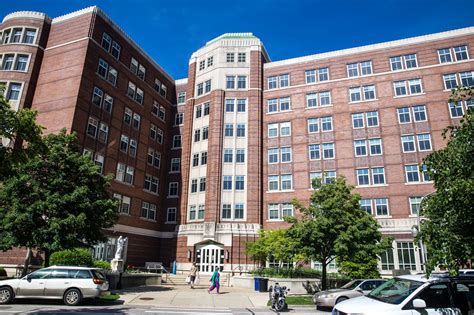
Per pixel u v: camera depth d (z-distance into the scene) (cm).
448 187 890
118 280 2319
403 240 3400
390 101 3875
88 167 2209
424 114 3734
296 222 2230
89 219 2127
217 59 4409
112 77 3738
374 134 3828
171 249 4125
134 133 3997
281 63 4412
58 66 3456
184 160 4300
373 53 4097
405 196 3538
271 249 2969
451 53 3825
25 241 1997
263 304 1945
